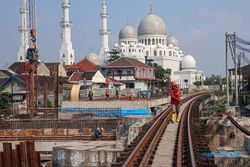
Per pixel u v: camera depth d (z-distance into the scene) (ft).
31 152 67.82
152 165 46.83
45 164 87.81
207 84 625.82
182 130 72.54
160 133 69.62
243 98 198.29
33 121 128.26
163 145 60.08
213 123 110.01
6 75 253.03
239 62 220.02
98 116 139.85
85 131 113.80
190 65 599.57
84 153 67.77
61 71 319.27
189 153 47.29
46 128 126.00
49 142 105.60
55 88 157.89
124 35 590.14
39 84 226.17
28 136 110.22
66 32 513.86
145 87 355.56
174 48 616.80
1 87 229.25
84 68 362.94
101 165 66.80
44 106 167.43
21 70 268.62
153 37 578.25
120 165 42.73
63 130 115.24
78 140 107.24
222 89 357.00
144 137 60.70
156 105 169.68
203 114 161.48
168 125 84.07
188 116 101.91
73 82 275.39
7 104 173.17
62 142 104.73
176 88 87.56
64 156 70.13
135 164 44.57
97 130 107.34
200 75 614.75
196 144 56.80
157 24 580.30
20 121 128.26
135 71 339.98
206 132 108.37
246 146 68.08
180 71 586.04
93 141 97.14
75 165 68.23
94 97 197.88
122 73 342.85
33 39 160.04
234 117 122.21
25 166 66.69
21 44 444.55
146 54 564.30
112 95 219.82
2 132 113.80
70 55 514.27
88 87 278.05
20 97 225.15
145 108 145.28
